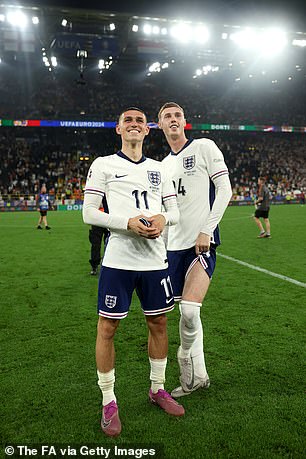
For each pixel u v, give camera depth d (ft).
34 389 9.75
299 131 114.62
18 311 16.02
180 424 8.34
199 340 9.53
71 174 106.73
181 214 10.03
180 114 10.30
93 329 13.94
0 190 98.48
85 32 86.33
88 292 18.90
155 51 95.81
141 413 8.77
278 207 85.66
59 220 59.67
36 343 12.68
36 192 97.25
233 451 7.49
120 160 8.86
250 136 127.54
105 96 122.62
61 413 8.75
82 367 10.94
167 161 10.62
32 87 118.21
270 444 7.66
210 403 9.12
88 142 116.88
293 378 10.21
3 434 8.05
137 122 8.75
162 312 8.75
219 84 133.28
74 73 119.75
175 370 10.82
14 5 70.28
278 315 15.17
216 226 10.09
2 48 88.63
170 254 10.09
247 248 31.42
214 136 125.70
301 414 8.61
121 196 8.65
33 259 27.53
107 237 9.07
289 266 24.44
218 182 9.77
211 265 9.87
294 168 119.44
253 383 9.98
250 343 12.50
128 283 8.54
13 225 51.93
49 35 85.56
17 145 110.52
